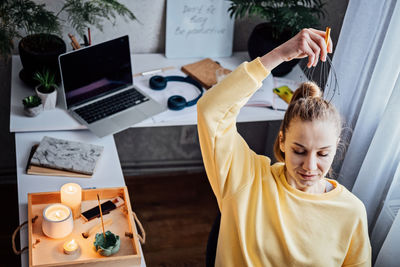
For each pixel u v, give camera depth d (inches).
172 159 107.7
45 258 52.4
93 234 56.4
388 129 61.7
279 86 83.1
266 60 39.8
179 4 85.3
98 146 68.9
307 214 43.1
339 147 74.6
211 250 51.2
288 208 43.1
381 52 62.4
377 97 65.1
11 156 96.9
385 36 61.7
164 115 74.8
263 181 44.0
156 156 106.3
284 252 42.5
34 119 71.2
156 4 85.7
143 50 91.1
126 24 86.7
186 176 108.4
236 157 43.4
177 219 96.8
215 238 50.9
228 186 42.8
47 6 79.8
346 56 68.8
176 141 104.8
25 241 54.4
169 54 89.6
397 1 58.4
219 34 89.9
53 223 53.0
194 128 103.3
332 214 43.2
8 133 93.9
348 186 73.5
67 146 67.4
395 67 62.0
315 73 84.8
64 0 80.0
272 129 103.5
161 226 94.7
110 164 67.5
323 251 42.8
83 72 72.4
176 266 87.0
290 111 41.2
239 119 75.5
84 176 64.4
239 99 40.3
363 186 67.2
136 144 103.0
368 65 68.0
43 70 73.6
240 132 107.5
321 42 37.5
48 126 70.4
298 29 78.4
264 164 45.3
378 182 66.4
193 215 98.3
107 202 60.7
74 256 52.9
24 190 61.1
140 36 89.0
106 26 85.7
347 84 70.1
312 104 39.9
